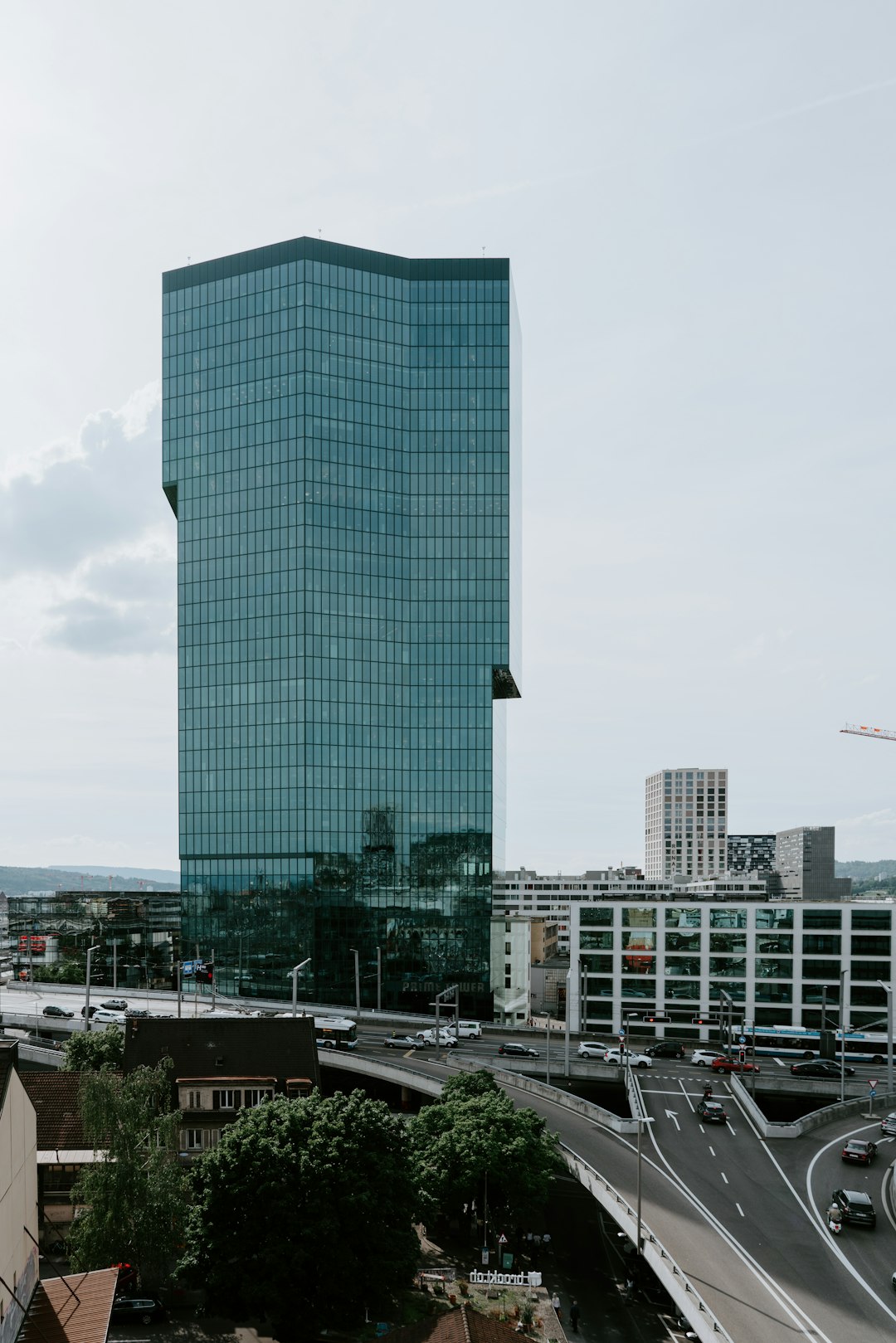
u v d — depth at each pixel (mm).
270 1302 50031
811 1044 125500
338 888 161000
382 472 172250
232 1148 55875
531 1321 56969
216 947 164375
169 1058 72438
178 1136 64562
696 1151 74062
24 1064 102750
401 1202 56062
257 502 170375
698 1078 100375
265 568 168750
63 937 180500
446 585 171750
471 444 174375
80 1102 61000
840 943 131375
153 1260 54906
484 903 163000
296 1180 53969
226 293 175500
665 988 134875
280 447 169750
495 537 172625
